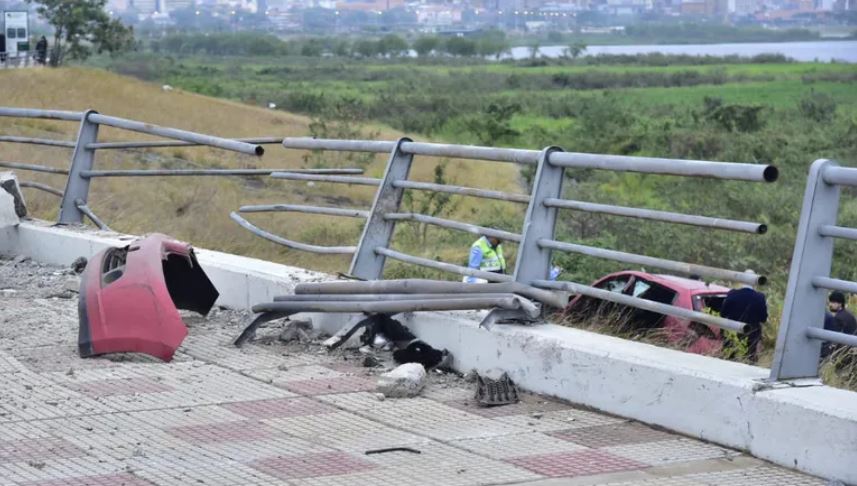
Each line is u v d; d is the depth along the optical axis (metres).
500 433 6.68
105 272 8.67
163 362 8.20
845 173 6.37
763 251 22.48
